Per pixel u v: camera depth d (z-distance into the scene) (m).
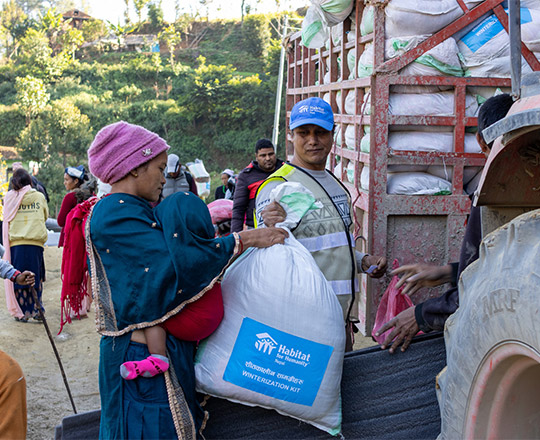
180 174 6.89
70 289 3.94
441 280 2.60
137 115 61.81
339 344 2.29
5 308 7.52
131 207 2.14
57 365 5.65
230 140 59.31
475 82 3.76
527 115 1.67
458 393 2.04
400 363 2.53
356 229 4.29
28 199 6.93
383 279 3.84
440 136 3.83
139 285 2.07
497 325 1.82
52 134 54.50
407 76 3.72
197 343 2.33
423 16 3.64
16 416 2.46
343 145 4.84
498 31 3.77
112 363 2.11
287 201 2.51
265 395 2.23
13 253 6.86
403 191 3.78
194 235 2.12
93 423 2.51
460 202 3.81
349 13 4.41
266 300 2.23
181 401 2.12
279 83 30.02
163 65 77.38
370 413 2.53
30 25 92.94
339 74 5.27
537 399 1.92
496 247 1.90
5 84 68.94
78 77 72.50
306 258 2.35
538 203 2.17
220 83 62.62
